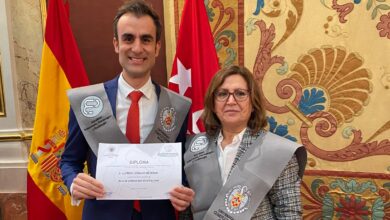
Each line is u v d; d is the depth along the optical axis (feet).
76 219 5.80
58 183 5.79
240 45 6.07
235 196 3.82
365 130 5.62
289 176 3.87
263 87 6.03
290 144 3.92
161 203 4.17
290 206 3.75
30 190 5.80
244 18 6.00
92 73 6.70
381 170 5.61
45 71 5.71
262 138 4.04
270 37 5.90
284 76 5.91
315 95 5.80
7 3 6.39
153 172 3.77
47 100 5.70
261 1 5.88
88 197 3.70
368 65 5.50
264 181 3.80
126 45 4.02
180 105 4.43
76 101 4.26
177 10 6.24
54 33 5.75
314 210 5.99
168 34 6.33
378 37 5.41
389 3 5.30
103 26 6.57
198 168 4.15
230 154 4.06
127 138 4.11
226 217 3.79
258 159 3.91
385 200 5.62
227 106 3.97
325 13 5.61
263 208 3.86
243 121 4.05
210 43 5.77
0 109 6.65
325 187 5.90
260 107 4.11
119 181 3.76
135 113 4.17
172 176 3.77
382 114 5.52
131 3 4.17
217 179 4.00
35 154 5.74
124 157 3.82
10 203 6.83
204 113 4.35
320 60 5.72
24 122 6.66
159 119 4.22
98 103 4.22
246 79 4.05
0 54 6.50
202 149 4.25
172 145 3.87
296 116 5.92
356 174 5.73
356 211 5.78
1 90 6.59
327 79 5.72
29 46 6.49
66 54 5.81
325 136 5.82
